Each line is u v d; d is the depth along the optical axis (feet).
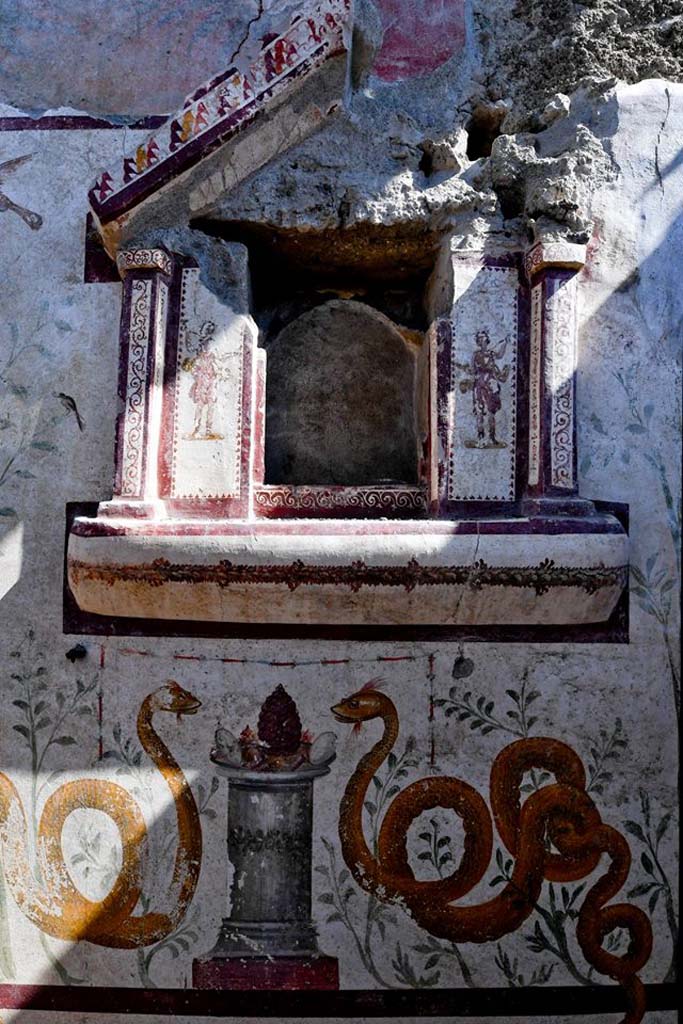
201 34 12.73
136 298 11.82
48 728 11.75
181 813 11.58
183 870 11.51
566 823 11.54
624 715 11.71
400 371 13.15
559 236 11.87
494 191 12.28
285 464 12.94
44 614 11.90
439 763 11.60
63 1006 11.43
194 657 11.76
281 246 12.51
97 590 11.42
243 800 11.56
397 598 11.25
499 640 11.74
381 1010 11.34
